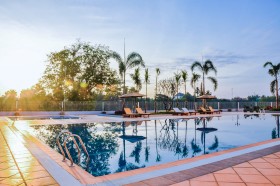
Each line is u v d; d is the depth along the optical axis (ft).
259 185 11.60
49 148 21.54
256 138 33.22
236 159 16.66
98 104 92.27
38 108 84.43
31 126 42.98
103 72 116.57
